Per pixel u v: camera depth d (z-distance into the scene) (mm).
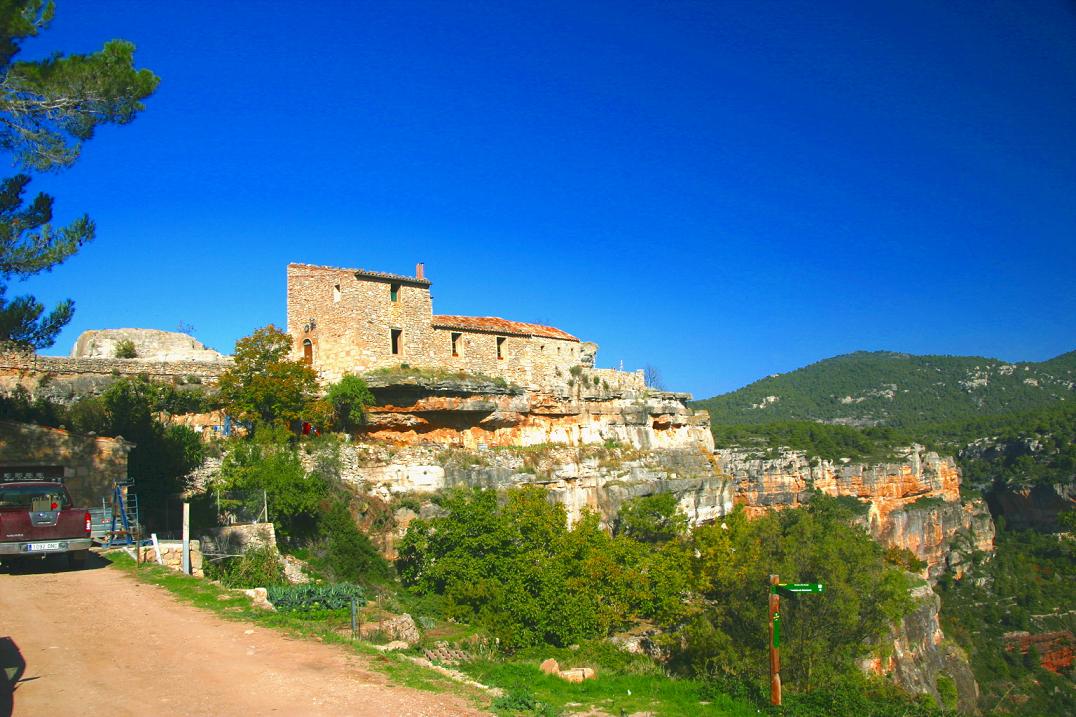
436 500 45969
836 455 137500
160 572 24547
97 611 19641
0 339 27125
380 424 46781
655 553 47875
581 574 41875
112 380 41812
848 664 38469
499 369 54844
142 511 35938
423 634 27750
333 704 14156
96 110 24969
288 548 38156
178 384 43875
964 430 198625
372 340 47219
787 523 59750
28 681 14516
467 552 39844
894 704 29641
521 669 24219
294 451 42031
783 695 25156
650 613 43688
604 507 58562
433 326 51094
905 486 137375
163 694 14133
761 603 37594
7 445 30531
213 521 36906
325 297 48219
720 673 36438
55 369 40625
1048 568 143500
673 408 71250
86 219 27000
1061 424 174000
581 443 60812
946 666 84062
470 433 52375
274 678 15328
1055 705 102750
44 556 25094
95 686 14406
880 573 41500
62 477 28828
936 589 133375
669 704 21969
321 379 47031
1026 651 118000
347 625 21406
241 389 43188
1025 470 164125
